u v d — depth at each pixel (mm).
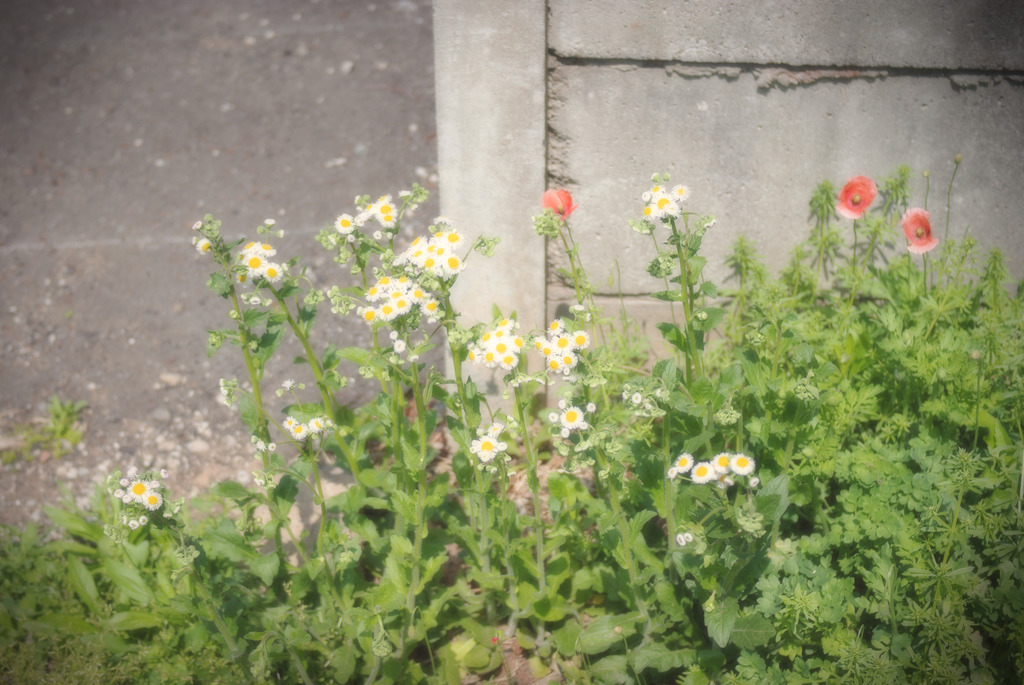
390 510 2951
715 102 3111
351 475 3307
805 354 2658
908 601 2381
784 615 2350
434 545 2701
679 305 3441
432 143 5270
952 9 2934
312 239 4641
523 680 2666
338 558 2641
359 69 5945
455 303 3289
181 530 2318
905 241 3320
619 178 3246
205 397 3904
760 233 3354
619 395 3322
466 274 3234
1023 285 3350
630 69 3055
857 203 3043
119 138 5516
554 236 2684
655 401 2316
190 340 4195
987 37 2963
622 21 2959
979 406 2783
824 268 3406
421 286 2396
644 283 3426
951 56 3000
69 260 4672
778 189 3268
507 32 2855
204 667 2660
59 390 3979
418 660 2762
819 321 3258
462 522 2969
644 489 2586
